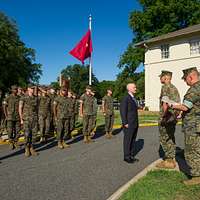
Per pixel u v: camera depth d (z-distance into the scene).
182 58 30.45
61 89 11.35
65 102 11.29
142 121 20.44
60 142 11.26
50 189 6.41
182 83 30.45
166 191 5.69
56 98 11.29
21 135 13.84
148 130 15.82
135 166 8.25
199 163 6.01
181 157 8.71
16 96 11.40
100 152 10.24
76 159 9.18
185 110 5.95
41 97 12.41
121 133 14.96
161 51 32.56
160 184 6.14
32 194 6.12
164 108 7.30
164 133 7.54
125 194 5.65
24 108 9.74
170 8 40.72
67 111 11.32
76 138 13.50
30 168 8.14
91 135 13.95
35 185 6.68
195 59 29.34
